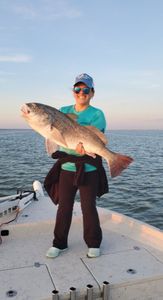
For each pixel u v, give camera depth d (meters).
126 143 52.75
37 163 21.45
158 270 3.14
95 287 2.82
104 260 3.34
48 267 3.18
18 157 25.33
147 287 2.97
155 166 21.05
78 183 3.33
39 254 3.45
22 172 17.28
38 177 15.66
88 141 3.13
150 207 10.10
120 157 3.24
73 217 4.16
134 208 9.99
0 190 12.70
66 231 3.49
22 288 2.81
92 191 3.45
